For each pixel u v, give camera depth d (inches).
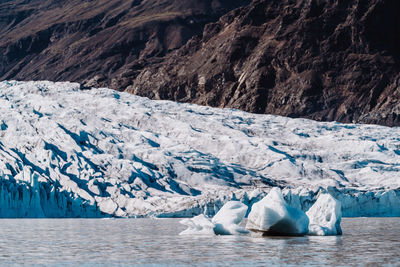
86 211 6274.6
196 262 2659.9
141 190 6820.9
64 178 6599.4
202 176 7662.4
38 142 7209.6
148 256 2847.0
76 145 7534.5
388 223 5418.3
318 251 2999.5
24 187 6181.1
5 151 6840.6
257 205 3816.4
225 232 3882.9
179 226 4785.9
